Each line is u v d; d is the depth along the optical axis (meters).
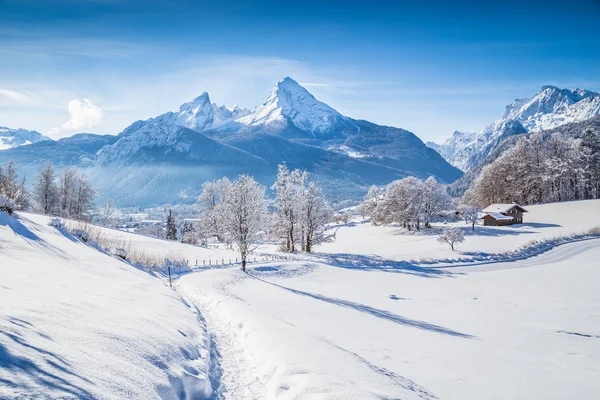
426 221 87.38
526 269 41.97
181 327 9.81
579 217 81.69
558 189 104.81
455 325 19.28
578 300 26.00
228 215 39.06
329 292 31.19
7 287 7.18
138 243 47.72
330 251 65.50
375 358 10.24
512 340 15.82
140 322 8.14
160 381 5.48
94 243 26.72
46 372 3.97
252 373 8.32
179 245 53.47
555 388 9.21
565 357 13.09
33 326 5.15
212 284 26.73
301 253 55.59
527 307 24.56
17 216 21.42
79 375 4.30
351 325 16.16
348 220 135.75
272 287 30.17
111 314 7.84
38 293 7.46
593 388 9.31
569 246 55.41
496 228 79.75
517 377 10.04
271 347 9.21
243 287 28.06
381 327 16.55
